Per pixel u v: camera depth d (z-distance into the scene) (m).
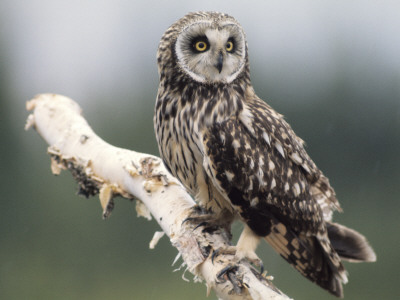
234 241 11.59
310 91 17.42
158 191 7.50
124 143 17.69
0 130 17.52
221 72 7.30
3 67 18.89
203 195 7.48
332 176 16.73
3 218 16.20
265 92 17.50
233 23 7.42
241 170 7.12
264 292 5.91
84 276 15.47
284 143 7.48
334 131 17.02
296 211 7.41
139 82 18.95
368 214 16.27
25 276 15.45
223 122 7.23
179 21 7.50
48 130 9.67
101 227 15.82
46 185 16.53
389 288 14.73
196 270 6.56
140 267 15.46
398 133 16.73
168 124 7.50
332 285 7.63
